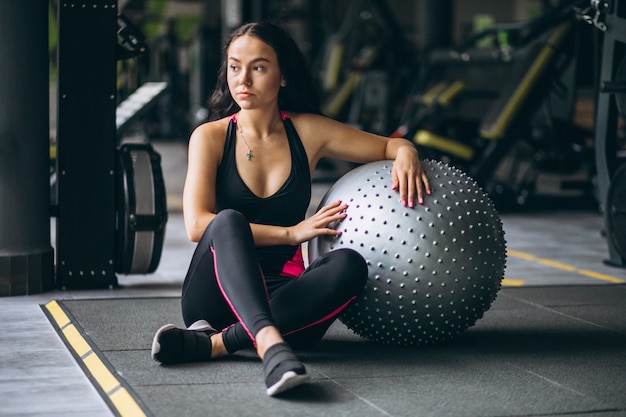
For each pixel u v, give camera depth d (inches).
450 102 373.7
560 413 95.3
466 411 95.4
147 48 166.6
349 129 122.0
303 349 120.7
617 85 187.8
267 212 115.9
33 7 156.3
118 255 165.9
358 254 112.1
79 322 135.9
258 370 109.7
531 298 161.8
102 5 160.7
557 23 293.3
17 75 155.4
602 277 188.5
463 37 674.8
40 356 118.3
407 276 112.6
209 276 110.3
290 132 118.3
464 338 129.3
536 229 270.8
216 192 116.6
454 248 112.7
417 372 110.5
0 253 157.2
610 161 200.2
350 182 118.0
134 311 144.7
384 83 435.8
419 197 113.5
